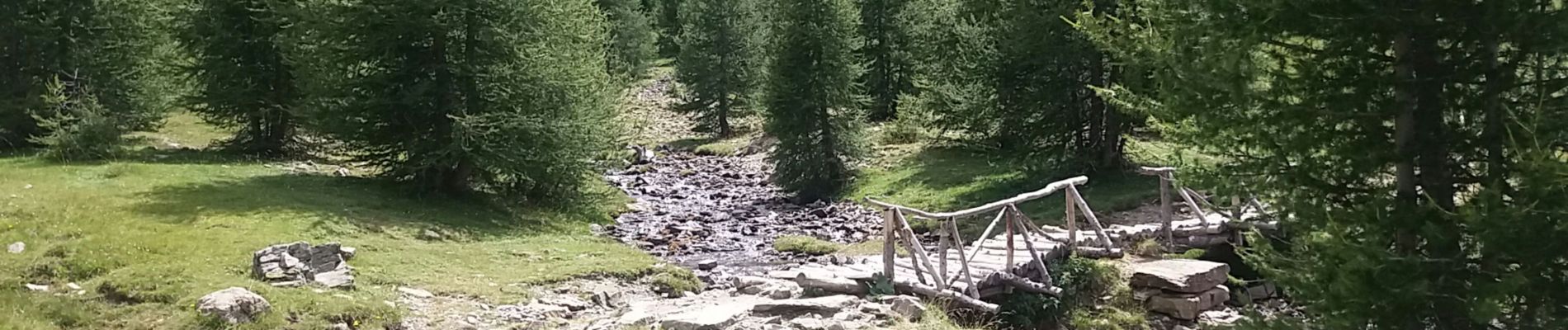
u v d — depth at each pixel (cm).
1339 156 831
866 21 3703
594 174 2214
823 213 2281
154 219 1478
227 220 1499
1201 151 921
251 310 989
